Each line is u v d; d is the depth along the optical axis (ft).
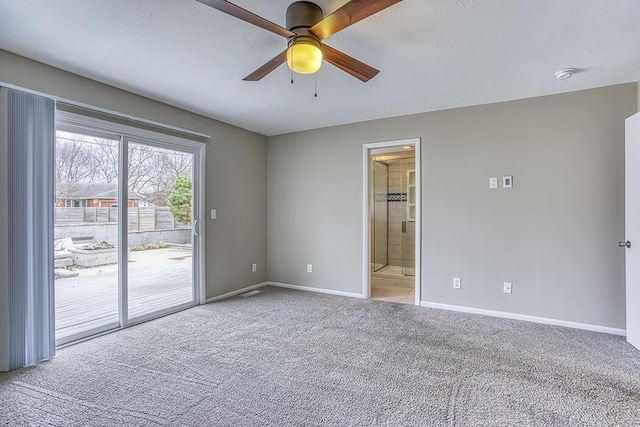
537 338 9.46
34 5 6.05
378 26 6.72
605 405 6.23
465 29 6.82
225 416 5.94
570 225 10.40
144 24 6.72
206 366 7.82
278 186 16.21
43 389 6.82
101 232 9.98
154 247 11.44
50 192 8.35
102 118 9.74
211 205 13.43
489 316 11.44
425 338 9.51
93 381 7.13
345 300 13.60
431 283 12.53
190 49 7.75
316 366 7.82
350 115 13.07
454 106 11.93
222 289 13.94
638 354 8.39
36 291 8.05
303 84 9.86
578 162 10.30
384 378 7.25
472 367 7.74
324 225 14.96
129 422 5.76
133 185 10.77
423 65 8.54
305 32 5.90
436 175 12.42
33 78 8.26
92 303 9.77
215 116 13.12
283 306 12.73
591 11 6.17
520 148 11.08
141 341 9.30
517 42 7.35
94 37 7.21
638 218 8.58
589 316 10.16
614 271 9.87
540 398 6.46
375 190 18.75
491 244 11.52
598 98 10.07
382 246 19.65
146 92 10.45
